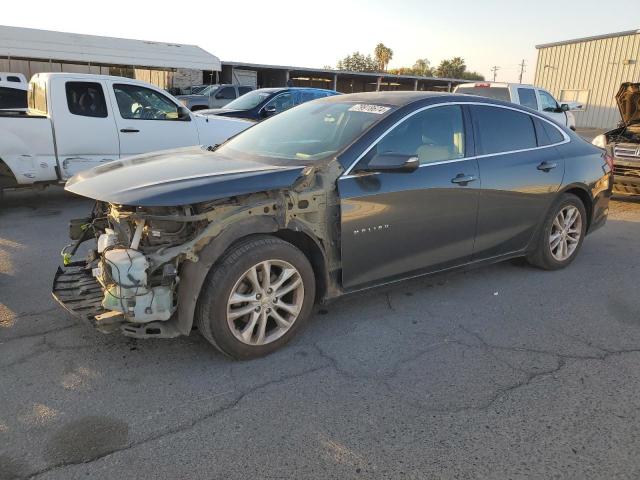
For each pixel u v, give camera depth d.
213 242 3.06
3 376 3.08
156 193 2.98
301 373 3.20
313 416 2.78
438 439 2.61
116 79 8.00
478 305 4.31
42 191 9.11
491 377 3.20
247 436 2.61
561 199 5.00
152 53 20.92
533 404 2.92
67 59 19.19
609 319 4.09
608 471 2.40
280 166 3.54
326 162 3.51
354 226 3.55
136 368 3.21
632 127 9.17
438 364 3.34
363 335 3.72
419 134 3.97
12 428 2.62
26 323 3.77
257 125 4.71
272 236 3.34
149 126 8.28
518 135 4.70
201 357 3.35
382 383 3.11
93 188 3.22
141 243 3.20
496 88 12.79
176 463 2.41
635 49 25.17
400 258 3.87
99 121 7.79
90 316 3.12
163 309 3.07
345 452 2.51
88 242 5.76
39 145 7.34
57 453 2.45
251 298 3.24
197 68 22.28
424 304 4.31
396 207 3.73
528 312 4.20
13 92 12.43
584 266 5.39
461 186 4.09
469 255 4.36
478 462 2.45
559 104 13.89
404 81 40.59
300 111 4.56
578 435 2.66
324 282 3.58
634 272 5.23
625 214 8.18
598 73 26.80
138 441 2.55
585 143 5.42
